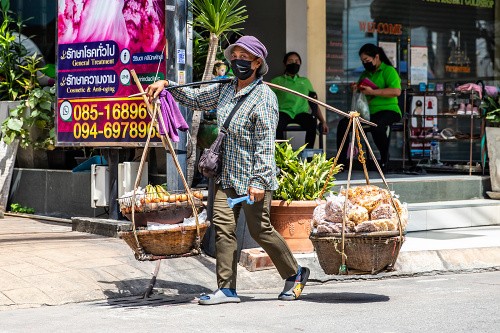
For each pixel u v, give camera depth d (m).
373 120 13.97
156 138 9.66
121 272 8.36
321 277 8.86
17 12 13.26
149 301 7.61
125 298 7.78
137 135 9.84
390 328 6.31
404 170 14.45
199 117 9.98
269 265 8.90
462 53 16.95
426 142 15.54
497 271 9.68
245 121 7.22
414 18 16.31
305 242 9.42
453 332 6.18
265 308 7.18
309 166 9.69
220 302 7.42
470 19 17.03
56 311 7.14
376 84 14.03
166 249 7.18
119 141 9.98
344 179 12.52
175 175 9.63
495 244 10.37
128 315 6.90
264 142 7.18
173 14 9.57
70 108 10.39
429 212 11.71
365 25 15.70
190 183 9.88
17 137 12.23
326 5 15.23
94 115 10.20
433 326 6.38
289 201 9.32
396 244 7.18
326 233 7.17
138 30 9.80
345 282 8.88
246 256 8.91
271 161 7.21
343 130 14.39
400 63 16.20
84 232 10.28
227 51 7.31
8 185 12.21
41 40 13.13
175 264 8.78
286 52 14.32
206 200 10.01
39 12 13.14
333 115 15.30
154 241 7.11
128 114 9.90
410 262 9.43
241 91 7.29
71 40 10.38
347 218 7.12
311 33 14.66
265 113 7.19
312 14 14.64
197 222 7.22
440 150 16.50
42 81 12.84
